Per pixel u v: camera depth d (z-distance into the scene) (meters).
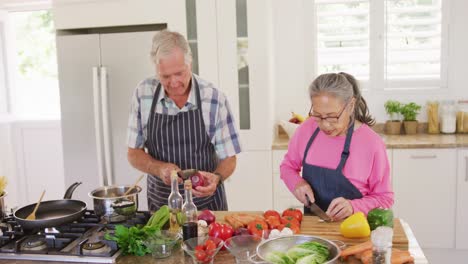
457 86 3.85
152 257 1.60
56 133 4.49
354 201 1.87
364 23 3.87
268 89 3.44
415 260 1.51
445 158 3.37
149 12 3.48
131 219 1.88
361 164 1.95
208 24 3.44
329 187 2.00
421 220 3.46
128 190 1.96
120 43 3.42
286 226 1.73
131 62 3.43
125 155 3.51
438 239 3.46
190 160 2.29
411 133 3.83
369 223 1.74
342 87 1.81
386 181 1.96
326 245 1.46
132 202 1.89
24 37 4.55
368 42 3.90
